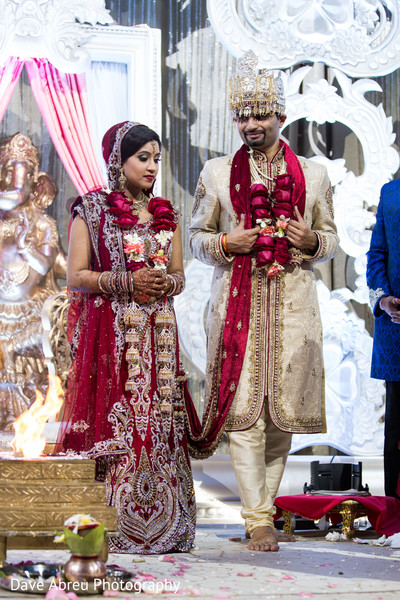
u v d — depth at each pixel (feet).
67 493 8.66
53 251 16.94
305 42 17.54
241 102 12.67
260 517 12.04
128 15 16.97
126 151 12.23
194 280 16.78
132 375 11.73
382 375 13.97
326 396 17.15
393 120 18.39
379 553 11.41
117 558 10.66
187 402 12.75
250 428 12.30
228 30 17.17
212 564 10.16
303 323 12.62
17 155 16.71
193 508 12.26
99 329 12.03
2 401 16.15
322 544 12.48
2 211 16.75
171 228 12.45
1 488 8.55
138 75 16.62
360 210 17.71
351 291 17.81
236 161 13.01
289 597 7.99
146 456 11.64
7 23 16.06
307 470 16.51
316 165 13.38
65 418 12.02
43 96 16.56
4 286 16.63
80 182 16.55
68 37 16.30
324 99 17.66
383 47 18.06
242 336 12.44
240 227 12.46
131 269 11.94
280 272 12.55
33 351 16.57
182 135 17.12
